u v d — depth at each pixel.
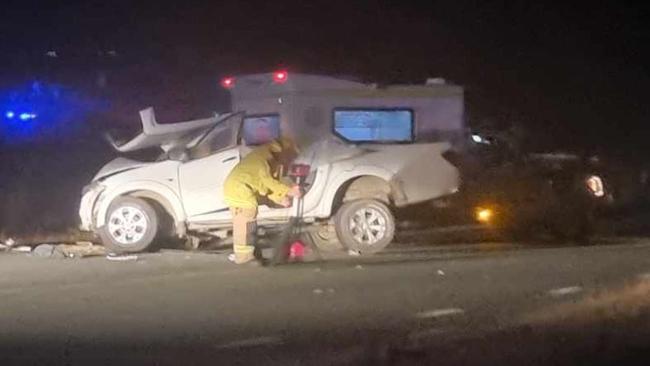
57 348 11.17
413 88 18.64
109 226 17.95
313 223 18.08
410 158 18.12
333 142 18.03
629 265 16.31
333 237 18.48
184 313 12.95
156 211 18.09
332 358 10.57
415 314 12.67
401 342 11.20
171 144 18.48
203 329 12.02
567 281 14.84
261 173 16.83
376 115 18.47
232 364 10.41
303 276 15.72
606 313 12.53
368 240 17.98
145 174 17.91
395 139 18.55
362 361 10.43
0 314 13.03
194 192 17.91
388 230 18.02
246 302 13.64
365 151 18.02
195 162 17.91
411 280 15.17
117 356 10.79
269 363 10.42
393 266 16.59
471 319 12.32
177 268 16.64
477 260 17.14
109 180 17.97
